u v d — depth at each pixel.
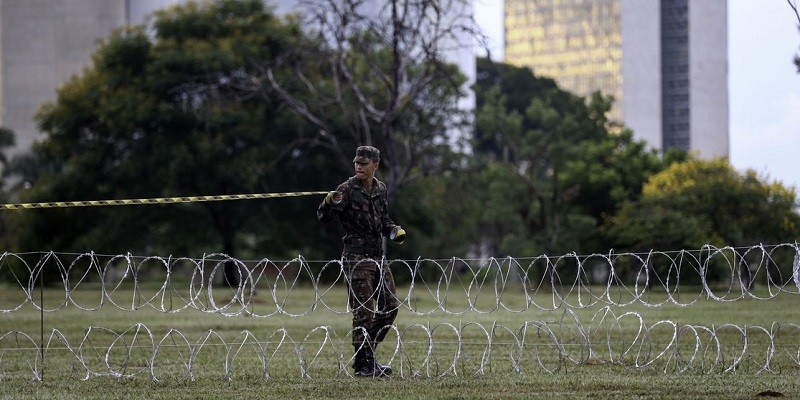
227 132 178.50
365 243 44.25
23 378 43.88
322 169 185.50
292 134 180.25
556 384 39.81
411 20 137.50
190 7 190.88
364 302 43.84
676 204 154.25
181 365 48.81
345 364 48.25
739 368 45.50
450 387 39.38
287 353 55.62
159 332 72.94
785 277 130.00
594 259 169.50
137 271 45.25
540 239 177.38
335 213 44.41
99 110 182.75
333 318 91.31
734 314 87.25
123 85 185.88
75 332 73.88
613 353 54.06
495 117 187.38
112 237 181.62
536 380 41.19
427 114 165.50
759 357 49.88
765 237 158.25
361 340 43.81
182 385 41.00
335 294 150.88
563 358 49.06
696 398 35.19
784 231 157.00
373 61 141.62
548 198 197.88
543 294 145.38
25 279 189.25
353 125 167.12
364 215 44.12
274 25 186.62
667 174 166.88
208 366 48.41
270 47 181.75
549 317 87.69
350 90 162.88
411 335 67.25
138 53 185.75
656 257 144.88
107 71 190.00
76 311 106.31
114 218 183.00
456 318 87.62
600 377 42.19
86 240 182.88
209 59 173.75
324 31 141.75
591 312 93.38
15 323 85.19
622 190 195.25
